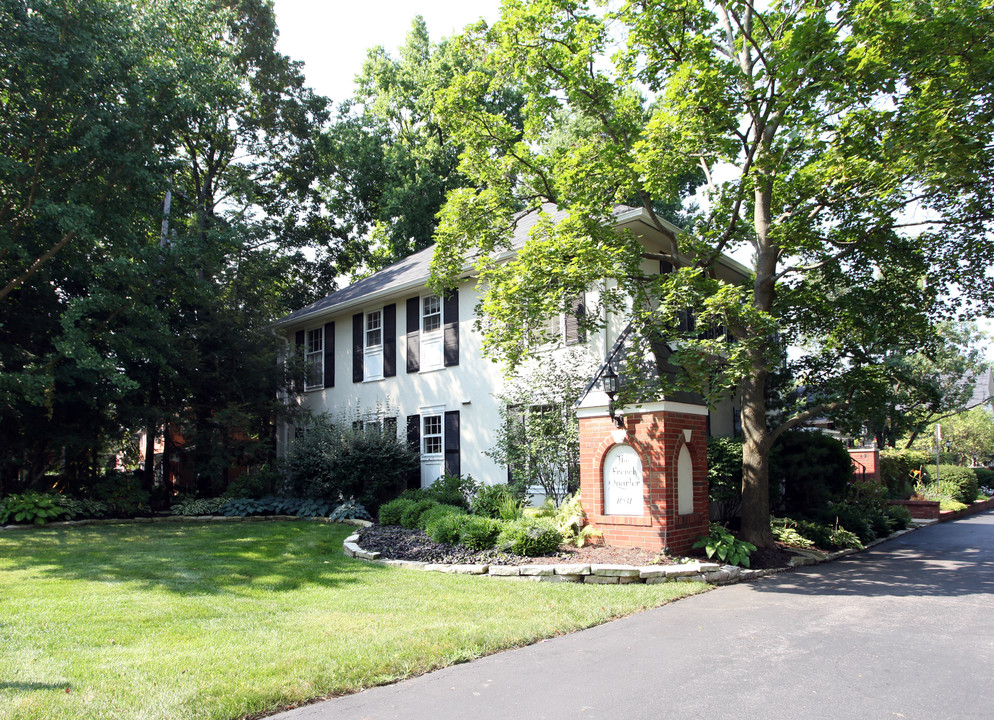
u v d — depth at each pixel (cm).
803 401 1473
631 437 995
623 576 865
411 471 1755
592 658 555
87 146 1374
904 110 973
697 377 955
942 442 3178
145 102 1507
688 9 1041
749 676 503
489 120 1190
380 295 1861
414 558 1028
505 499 1312
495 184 1216
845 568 1024
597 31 1085
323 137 2802
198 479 2006
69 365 1533
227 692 459
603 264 973
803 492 1412
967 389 2683
